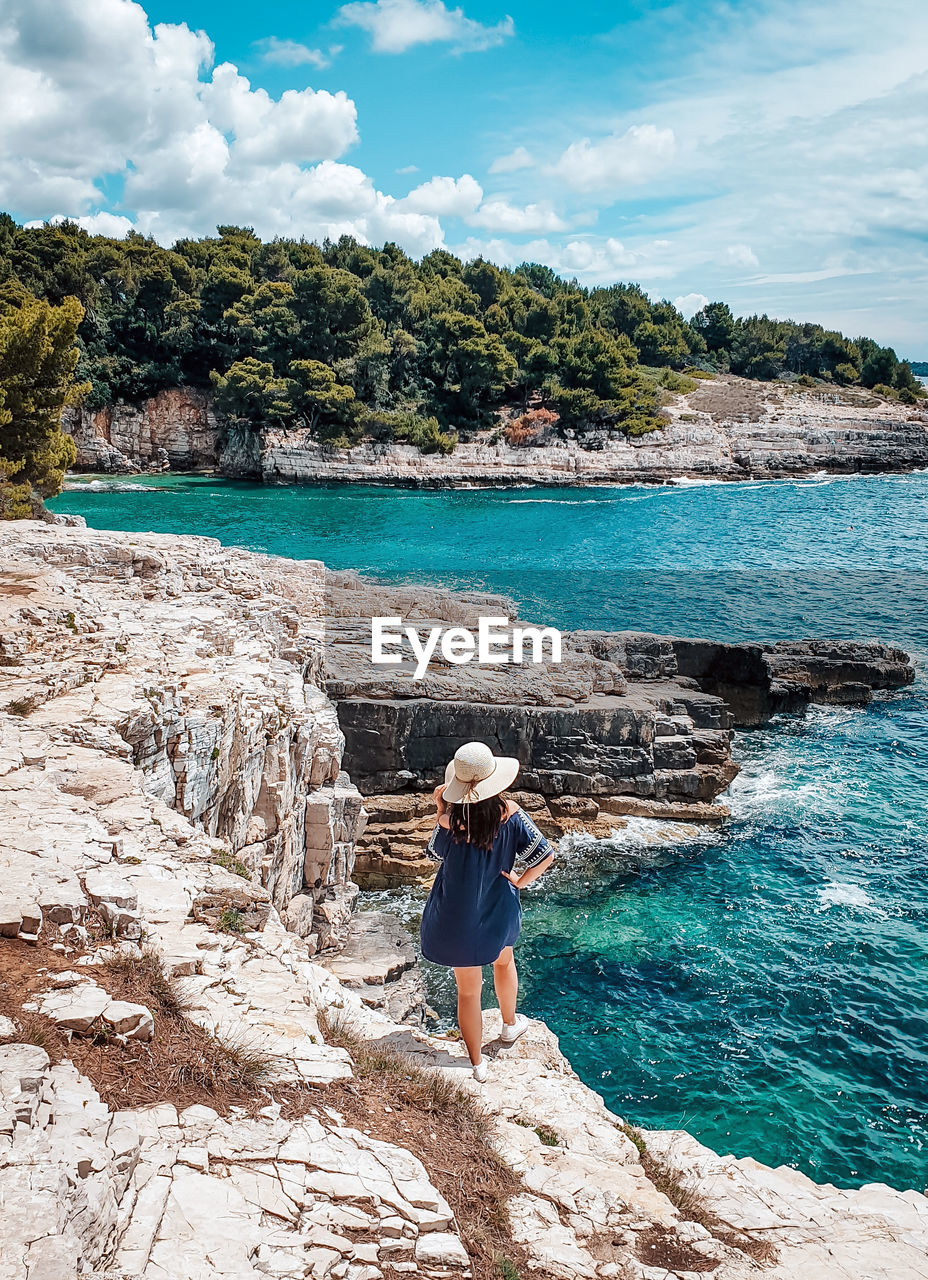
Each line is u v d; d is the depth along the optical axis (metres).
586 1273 4.42
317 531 72.50
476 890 5.72
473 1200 4.69
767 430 119.75
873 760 29.64
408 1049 6.51
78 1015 4.78
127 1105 4.36
